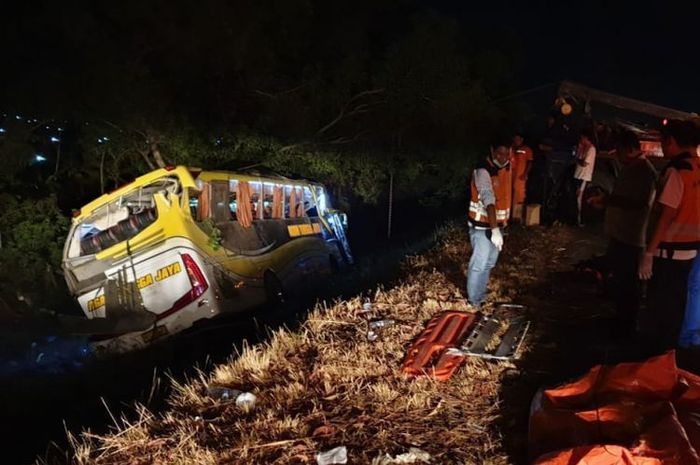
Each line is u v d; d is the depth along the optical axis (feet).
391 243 56.80
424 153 53.98
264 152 48.62
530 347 18.35
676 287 16.93
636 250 19.08
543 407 12.88
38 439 22.54
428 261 32.53
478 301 22.56
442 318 20.67
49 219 40.11
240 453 12.67
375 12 50.26
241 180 33.60
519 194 40.24
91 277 29.94
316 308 22.75
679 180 16.35
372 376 16.51
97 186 46.80
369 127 50.88
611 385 13.06
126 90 36.68
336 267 47.83
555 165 44.47
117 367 28.02
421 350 17.80
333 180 56.80
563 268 29.25
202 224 29.84
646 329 20.27
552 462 10.61
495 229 21.31
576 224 41.06
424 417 14.25
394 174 58.13
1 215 38.86
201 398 15.52
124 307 29.48
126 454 13.21
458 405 14.87
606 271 24.95
